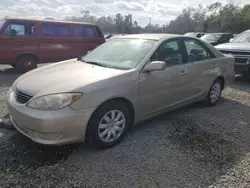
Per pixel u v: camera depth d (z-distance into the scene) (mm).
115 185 2471
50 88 2830
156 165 2824
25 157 2887
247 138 3584
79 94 2764
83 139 2930
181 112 4547
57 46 8609
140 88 3340
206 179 2609
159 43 3736
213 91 4887
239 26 49094
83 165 2777
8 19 7613
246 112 4676
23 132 2984
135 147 3209
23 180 2486
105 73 3182
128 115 3330
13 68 9000
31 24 7992
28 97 2861
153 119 4156
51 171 2645
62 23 8734
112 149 3148
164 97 3750
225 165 2869
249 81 7352
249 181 2596
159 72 3570
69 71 3326
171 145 3289
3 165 2713
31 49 8031
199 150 3186
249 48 6621
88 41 9438
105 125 3082
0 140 3250
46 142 2760
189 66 4094
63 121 2693
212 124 4043
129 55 3658
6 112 4180
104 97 2943
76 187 2426
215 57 4758
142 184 2498
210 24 53062
